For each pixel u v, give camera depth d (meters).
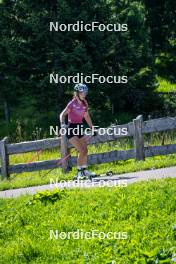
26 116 60.50
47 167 29.06
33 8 54.22
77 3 53.88
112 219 18.00
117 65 55.41
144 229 16.52
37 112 60.41
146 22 73.81
